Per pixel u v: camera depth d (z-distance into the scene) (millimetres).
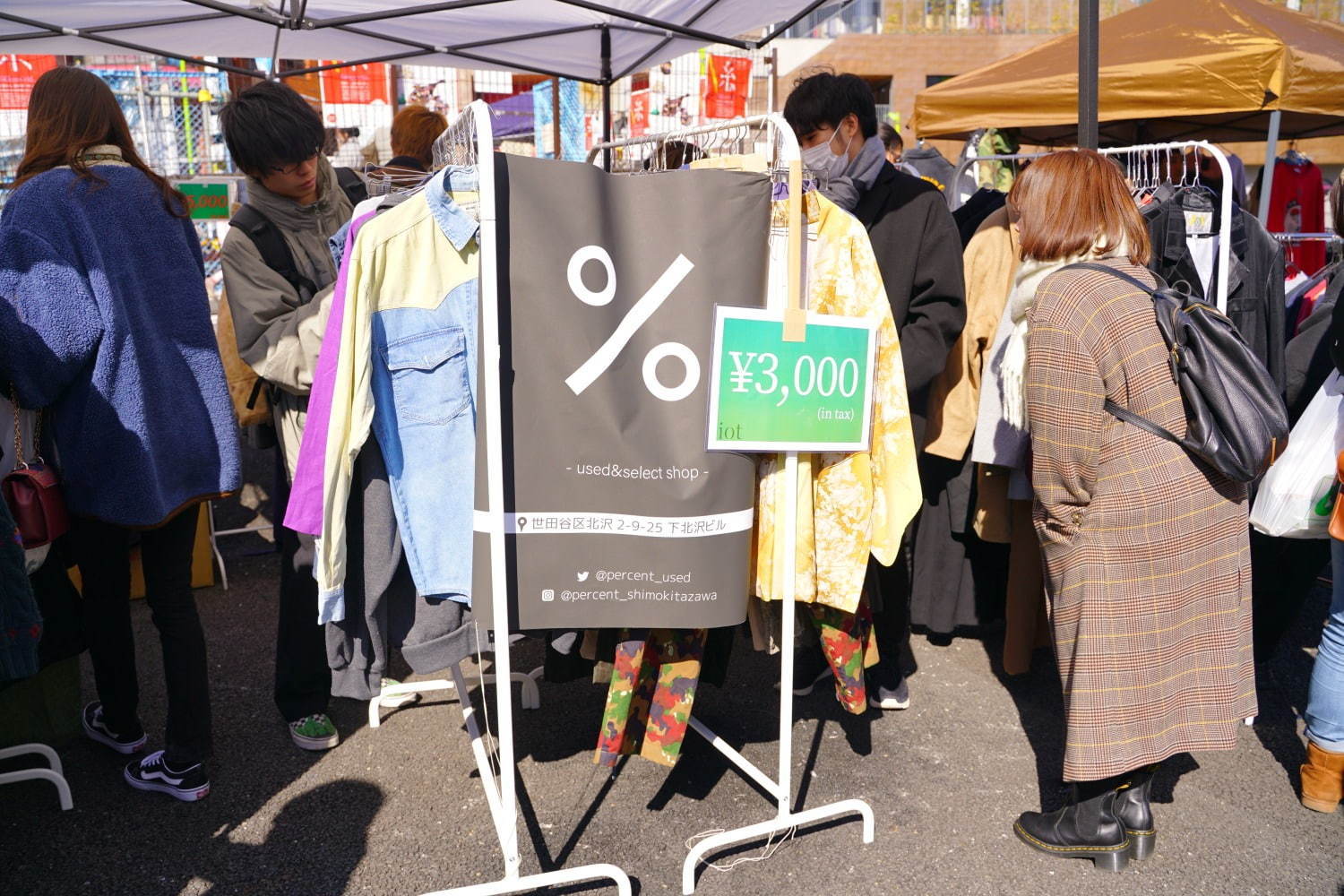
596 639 2541
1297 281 4906
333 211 2961
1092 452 2297
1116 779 2516
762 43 4613
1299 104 4551
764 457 2391
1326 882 2506
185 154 7109
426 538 2275
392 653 3887
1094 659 2340
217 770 3027
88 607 2799
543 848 2631
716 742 2891
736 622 2258
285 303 2762
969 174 5684
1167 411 2297
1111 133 6961
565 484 2117
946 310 3035
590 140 7762
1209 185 4734
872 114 3105
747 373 2180
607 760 2379
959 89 5547
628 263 2131
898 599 3305
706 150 2818
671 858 2590
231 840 2658
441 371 2232
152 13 4418
